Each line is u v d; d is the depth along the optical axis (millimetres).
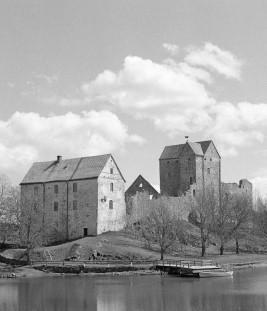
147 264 118750
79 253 126188
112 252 127062
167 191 184125
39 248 131750
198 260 124500
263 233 163875
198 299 81875
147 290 90625
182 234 146375
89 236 143000
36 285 97125
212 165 185250
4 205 140125
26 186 156125
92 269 113062
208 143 185750
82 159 154750
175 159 183500
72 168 153250
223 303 78438
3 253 127250
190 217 161000
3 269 113938
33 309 76562
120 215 150625
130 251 128375
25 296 86188
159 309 75312
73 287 94438
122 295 85938
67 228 148000
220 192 162250
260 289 90625
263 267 124938
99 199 144750
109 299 82812
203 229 145250
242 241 158875
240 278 105562
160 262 119125
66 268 113188
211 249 147375
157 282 100125
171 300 81375
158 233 126625
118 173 152000
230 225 151125
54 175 154000
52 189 151750
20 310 76188
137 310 74938
